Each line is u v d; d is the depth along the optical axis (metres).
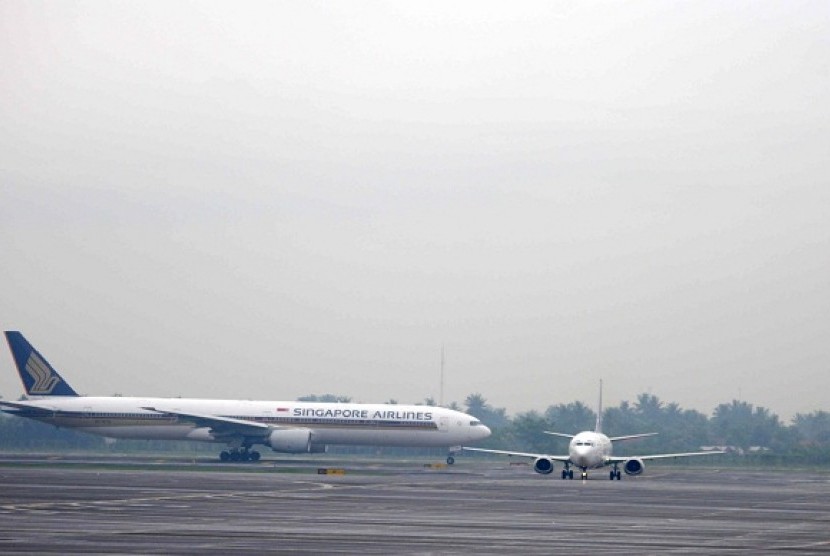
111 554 31.47
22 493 55.44
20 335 109.12
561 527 42.34
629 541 37.66
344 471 86.19
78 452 135.25
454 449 107.62
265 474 80.00
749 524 45.94
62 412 107.56
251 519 42.97
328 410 105.38
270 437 103.81
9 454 125.69
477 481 76.62
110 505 48.66
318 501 53.44
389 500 55.16
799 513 52.91
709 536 40.19
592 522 44.94
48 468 84.69
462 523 43.09
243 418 105.75
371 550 33.44
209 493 57.75
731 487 78.25
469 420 105.25
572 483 76.88
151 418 107.06
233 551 32.59
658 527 43.38
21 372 109.38
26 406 107.75
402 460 125.06
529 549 34.56
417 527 41.03
